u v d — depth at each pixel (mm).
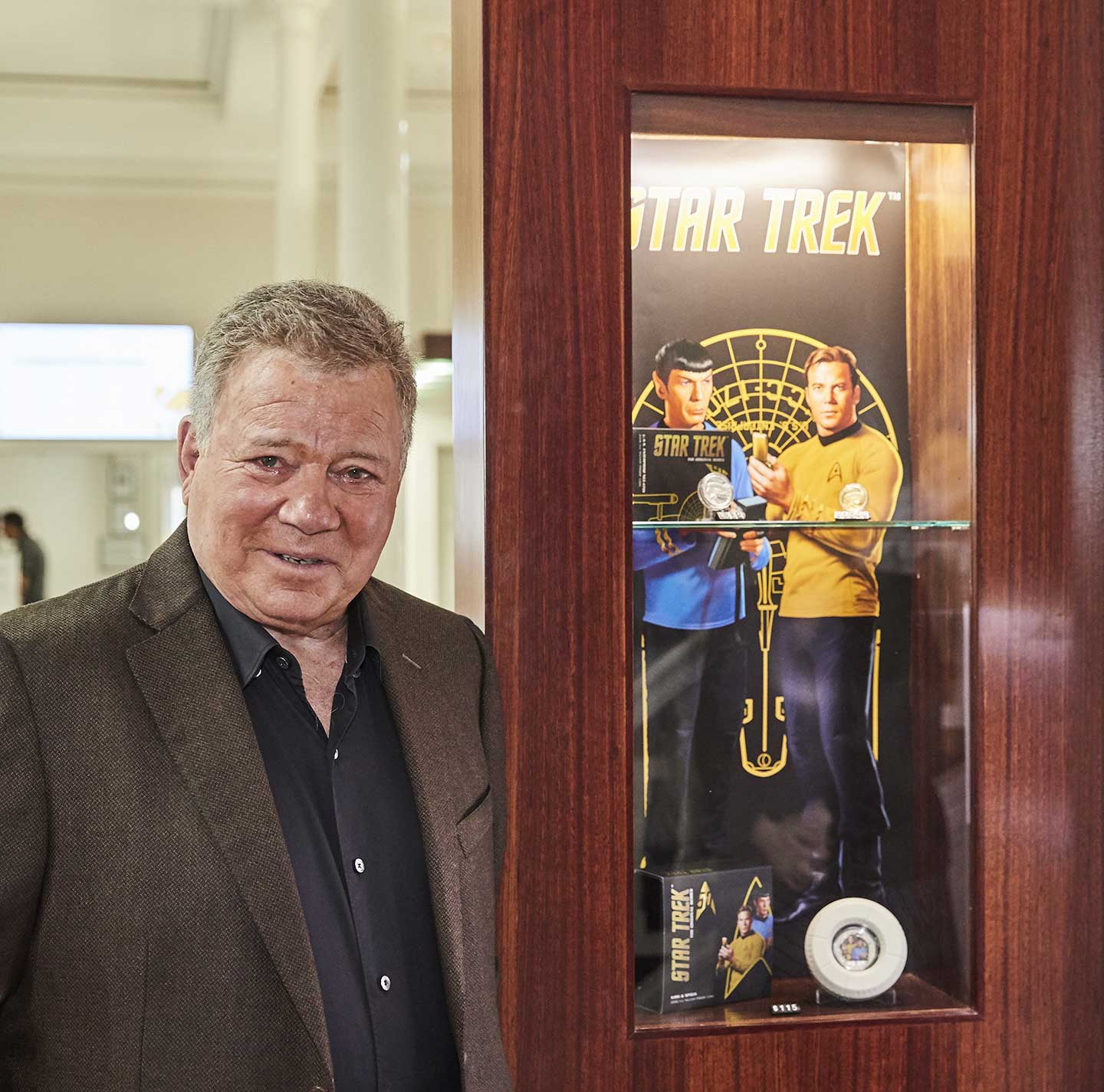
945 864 1340
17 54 6242
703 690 1307
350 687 1104
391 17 4652
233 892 963
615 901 1254
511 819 1234
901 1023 1300
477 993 1090
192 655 1017
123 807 953
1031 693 1317
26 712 951
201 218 7461
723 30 1267
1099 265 1326
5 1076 988
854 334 1329
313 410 982
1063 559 1322
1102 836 1326
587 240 1243
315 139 5582
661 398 1290
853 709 1337
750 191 1305
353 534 1024
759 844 1319
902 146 1326
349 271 4680
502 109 1226
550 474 1239
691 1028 1271
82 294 7402
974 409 1311
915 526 1338
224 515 1005
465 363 1355
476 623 1297
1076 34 1319
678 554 1302
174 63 6375
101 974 938
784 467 1320
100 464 7594
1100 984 1326
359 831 1072
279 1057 963
